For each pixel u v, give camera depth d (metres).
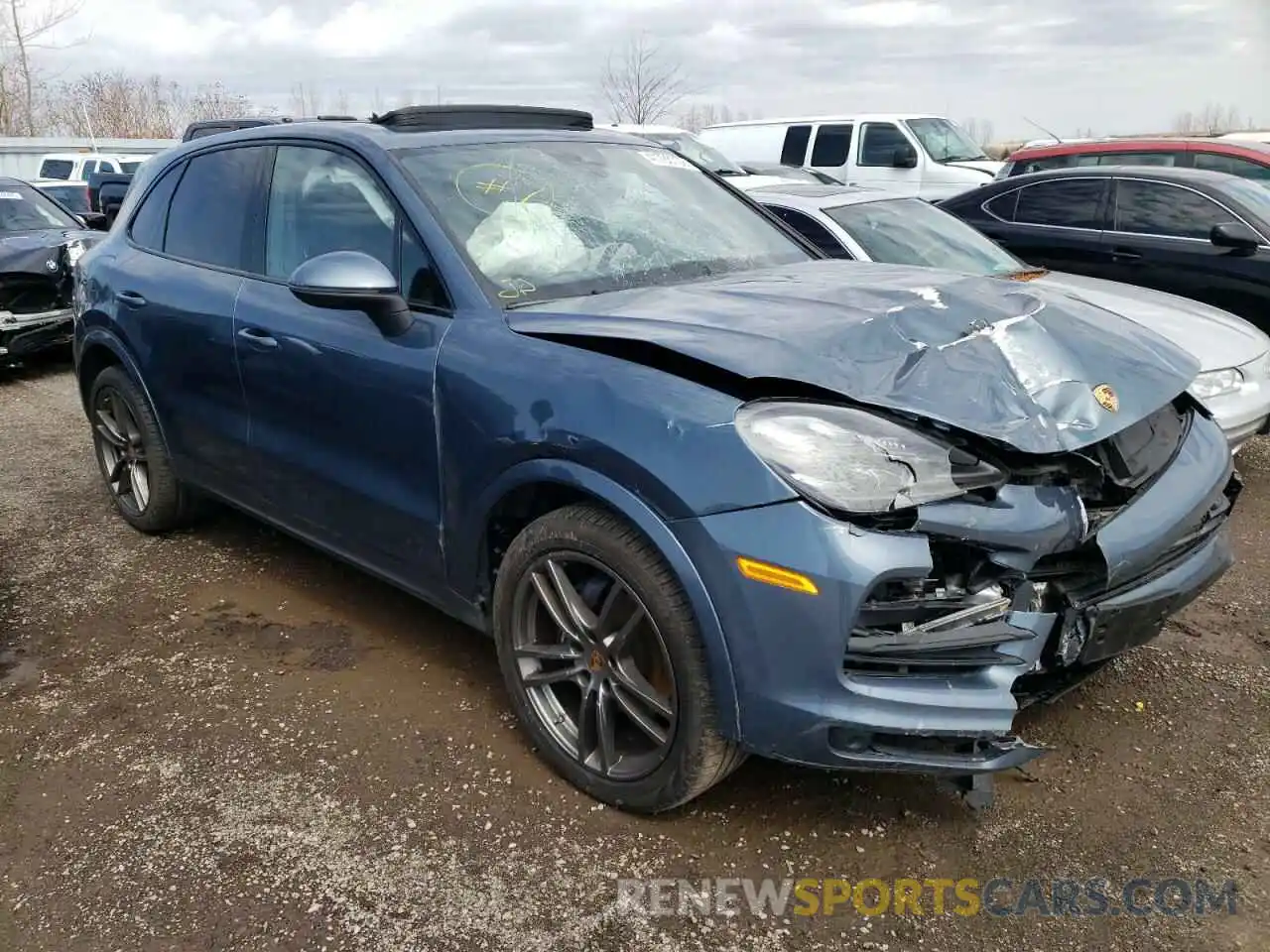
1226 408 4.69
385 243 3.15
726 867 2.46
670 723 2.45
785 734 2.27
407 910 2.33
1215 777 2.78
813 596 2.17
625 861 2.48
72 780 2.82
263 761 2.89
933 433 2.28
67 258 8.12
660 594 2.37
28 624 3.78
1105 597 2.46
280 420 3.49
